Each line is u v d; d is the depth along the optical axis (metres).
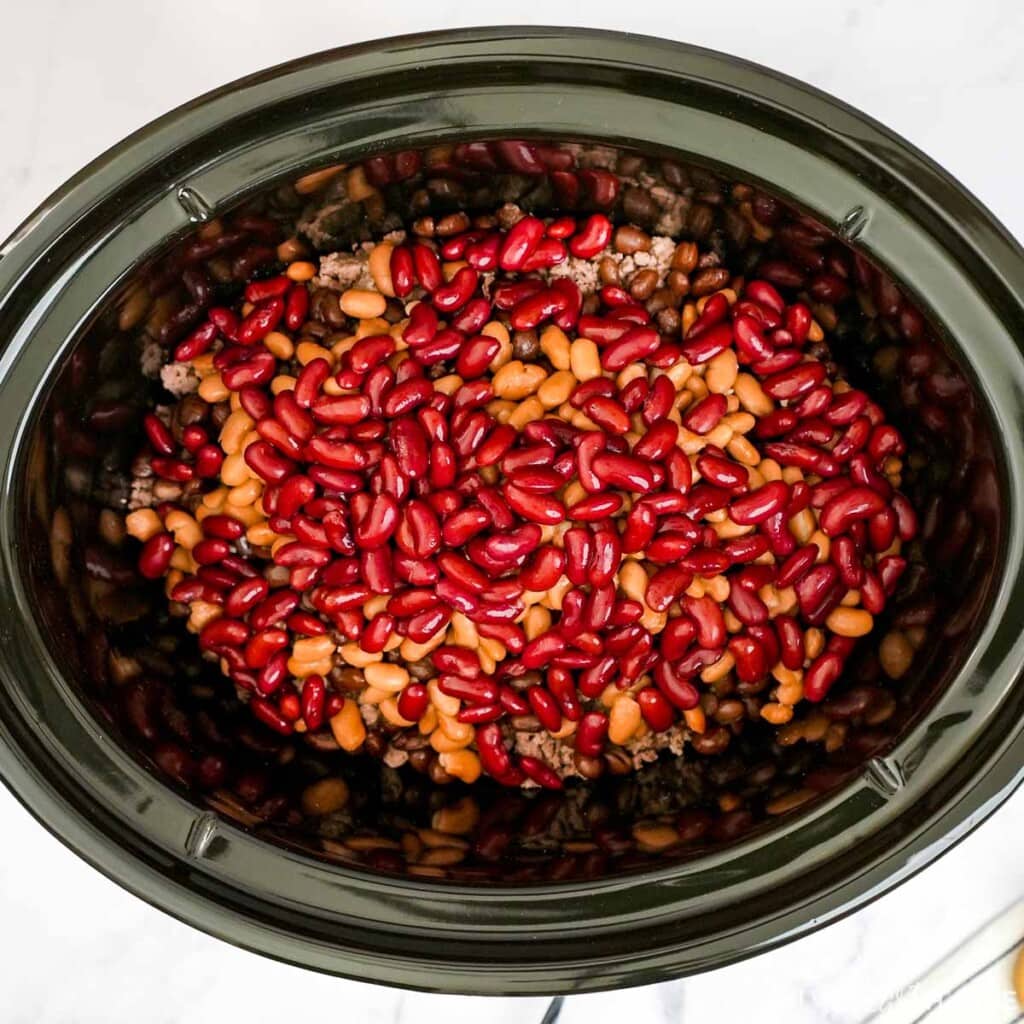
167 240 0.56
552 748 0.63
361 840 0.59
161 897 0.56
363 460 0.61
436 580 0.61
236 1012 0.66
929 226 0.55
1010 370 0.55
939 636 0.58
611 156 0.57
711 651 0.61
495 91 0.55
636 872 0.56
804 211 0.56
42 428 0.57
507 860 0.59
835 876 0.56
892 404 0.62
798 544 0.62
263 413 0.61
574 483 0.62
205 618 0.62
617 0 0.64
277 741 0.63
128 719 0.58
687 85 0.55
